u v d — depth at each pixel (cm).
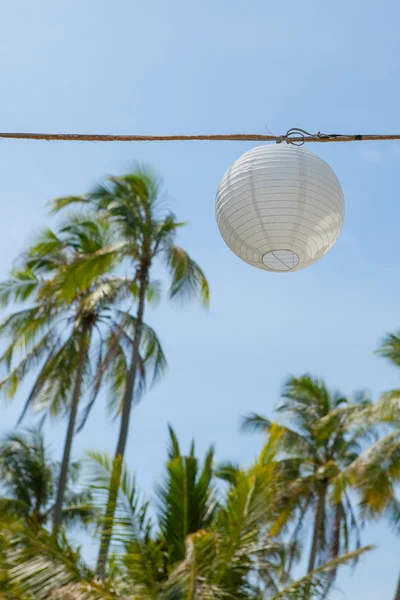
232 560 798
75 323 2008
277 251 519
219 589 755
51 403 1978
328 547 2294
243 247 516
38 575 765
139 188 1906
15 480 2027
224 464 1870
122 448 1673
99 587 773
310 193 496
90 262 1805
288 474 2275
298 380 2411
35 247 2017
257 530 820
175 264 1850
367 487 1748
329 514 2317
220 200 514
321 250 515
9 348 2014
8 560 774
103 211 1898
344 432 2328
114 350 1839
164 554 862
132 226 1856
